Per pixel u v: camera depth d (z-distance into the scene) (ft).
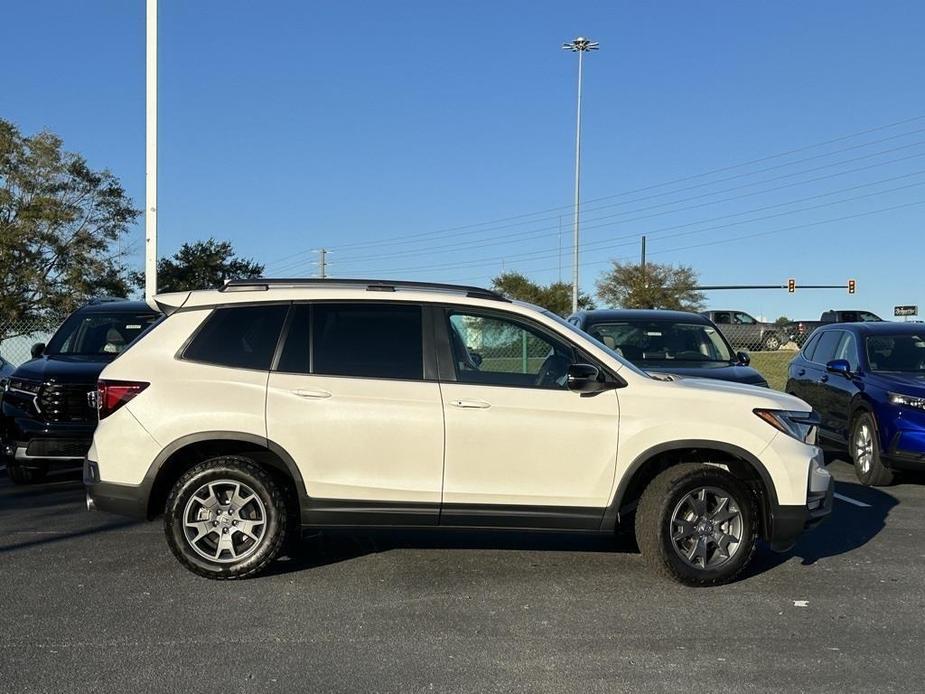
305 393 18.61
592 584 19.04
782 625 16.60
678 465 19.10
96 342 33.09
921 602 18.03
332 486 18.56
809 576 19.83
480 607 17.49
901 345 33.47
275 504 18.75
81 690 13.48
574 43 135.85
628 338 35.12
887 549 22.25
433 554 21.34
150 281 42.91
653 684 13.85
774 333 110.52
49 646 15.25
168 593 18.17
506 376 19.17
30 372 29.32
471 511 18.66
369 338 19.22
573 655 15.05
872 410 30.78
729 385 20.18
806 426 19.63
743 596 18.34
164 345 19.15
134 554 21.06
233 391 18.66
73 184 92.17
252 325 19.29
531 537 22.97
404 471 18.60
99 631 15.99
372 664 14.58
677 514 18.80
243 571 18.78
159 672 14.19
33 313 86.22
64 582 18.86
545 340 19.44
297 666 14.48
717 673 14.30
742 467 19.56
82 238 90.68
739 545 18.93
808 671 14.42
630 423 18.75
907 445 29.19
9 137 90.12
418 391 18.69
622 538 22.86
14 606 17.30
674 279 164.76
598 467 18.72
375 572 19.81
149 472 18.53
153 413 18.54
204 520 18.80
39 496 28.27
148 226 42.80
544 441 18.63
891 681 14.03
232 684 13.75
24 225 87.25
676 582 18.97
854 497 29.27
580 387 18.65
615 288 165.27
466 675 14.17
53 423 28.30
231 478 18.67
